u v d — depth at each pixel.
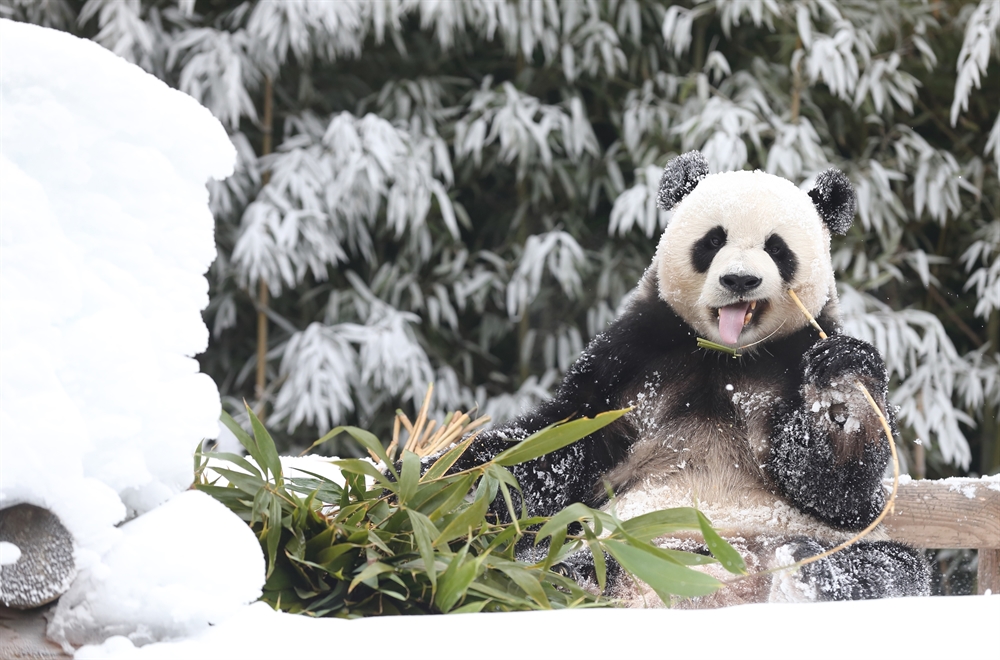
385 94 8.77
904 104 8.37
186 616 1.49
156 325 1.66
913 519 3.88
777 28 9.13
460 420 3.52
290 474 3.37
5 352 1.50
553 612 1.47
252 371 9.05
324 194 8.29
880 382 3.09
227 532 1.56
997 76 9.30
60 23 8.38
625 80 9.36
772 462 3.45
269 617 1.48
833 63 8.02
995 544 3.90
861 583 2.89
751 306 3.55
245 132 9.03
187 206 1.71
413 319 8.38
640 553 2.06
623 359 3.74
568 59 8.53
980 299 8.78
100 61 1.63
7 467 1.50
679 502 3.46
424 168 8.07
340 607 2.15
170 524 1.55
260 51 8.27
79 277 1.57
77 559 1.52
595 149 8.62
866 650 1.37
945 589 7.51
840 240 8.92
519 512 3.39
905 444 8.80
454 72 9.47
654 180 7.96
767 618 1.43
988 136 9.38
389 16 8.20
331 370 8.01
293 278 8.60
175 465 1.65
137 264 1.65
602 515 2.21
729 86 8.77
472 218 9.65
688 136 8.24
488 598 2.12
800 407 3.40
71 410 1.52
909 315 8.47
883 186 8.31
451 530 2.20
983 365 8.92
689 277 3.62
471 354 9.51
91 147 1.62
